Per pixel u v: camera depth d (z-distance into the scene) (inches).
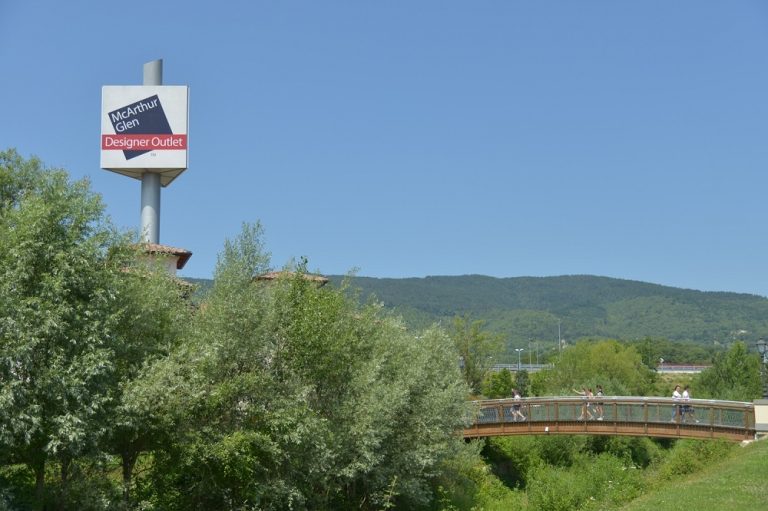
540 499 1327.5
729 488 803.4
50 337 599.2
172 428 693.3
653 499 822.5
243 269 794.2
